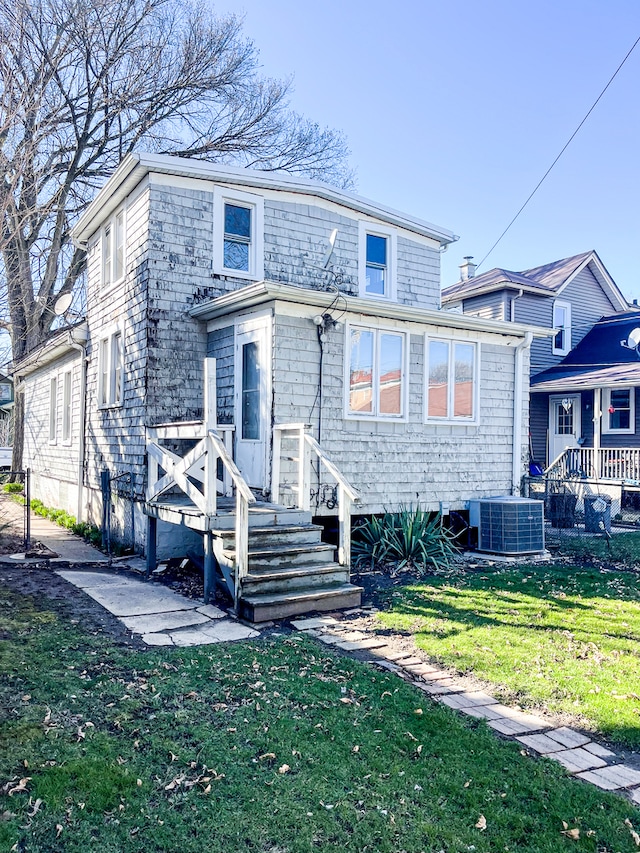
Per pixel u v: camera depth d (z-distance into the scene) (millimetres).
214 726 3832
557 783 3322
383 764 3449
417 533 9406
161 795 3086
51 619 5902
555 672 4973
